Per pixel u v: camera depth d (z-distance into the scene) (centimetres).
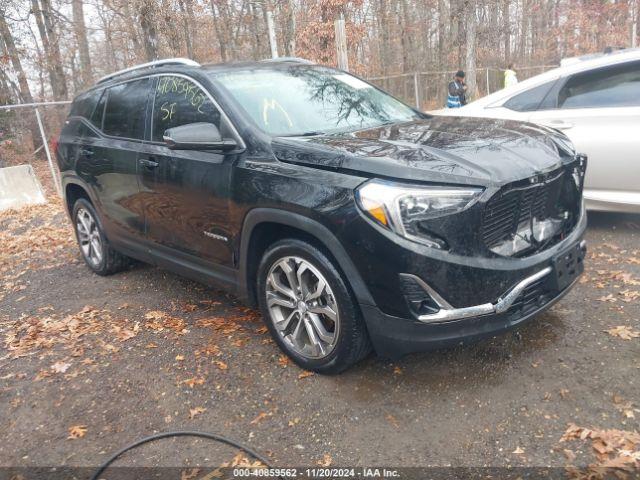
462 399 308
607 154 511
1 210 938
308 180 311
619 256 489
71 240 712
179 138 340
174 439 298
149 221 443
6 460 295
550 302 321
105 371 371
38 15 1841
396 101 465
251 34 2242
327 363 329
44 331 441
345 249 295
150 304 474
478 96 2016
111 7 1803
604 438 267
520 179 293
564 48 2702
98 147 490
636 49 540
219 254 382
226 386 340
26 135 1143
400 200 278
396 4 2398
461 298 284
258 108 375
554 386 311
